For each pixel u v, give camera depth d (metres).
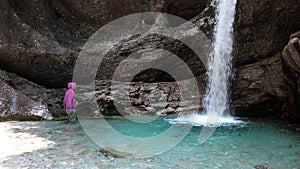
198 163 6.53
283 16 11.63
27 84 13.53
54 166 6.24
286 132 9.62
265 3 11.73
